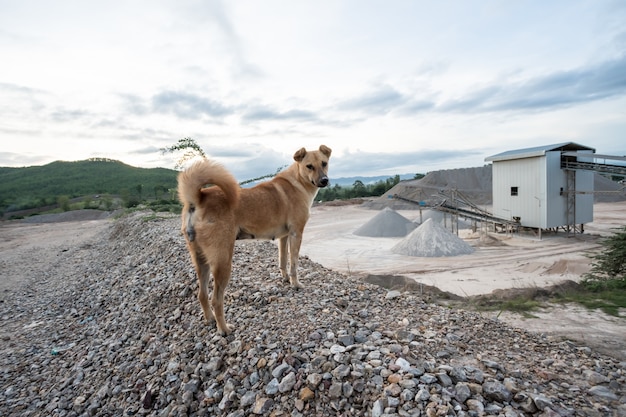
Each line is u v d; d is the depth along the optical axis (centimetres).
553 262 1355
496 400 287
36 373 509
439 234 1734
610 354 530
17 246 2155
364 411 286
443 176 4341
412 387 292
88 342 586
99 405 402
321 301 505
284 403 314
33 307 884
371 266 1480
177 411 346
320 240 2172
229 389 348
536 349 420
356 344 369
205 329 458
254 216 474
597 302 823
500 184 2127
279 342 391
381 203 3816
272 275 638
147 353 465
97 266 1198
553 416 265
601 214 2744
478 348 395
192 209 423
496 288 1077
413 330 414
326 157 571
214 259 419
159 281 702
